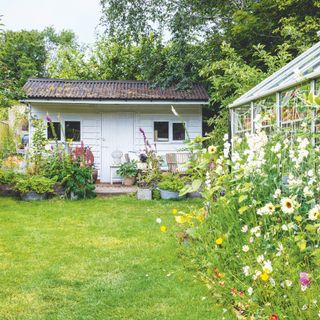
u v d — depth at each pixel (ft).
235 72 37.22
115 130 46.85
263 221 13.52
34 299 13.04
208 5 47.93
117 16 48.42
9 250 18.70
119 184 44.19
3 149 38.19
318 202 12.83
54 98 42.52
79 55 63.98
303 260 11.44
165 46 50.21
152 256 17.40
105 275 15.24
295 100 17.43
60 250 18.70
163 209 29.17
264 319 10.09
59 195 33.81
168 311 11.95
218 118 40.57
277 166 14.21
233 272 13.28
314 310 9.13
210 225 16.15
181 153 43.80
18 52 96.73
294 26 38.86
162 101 43.78
